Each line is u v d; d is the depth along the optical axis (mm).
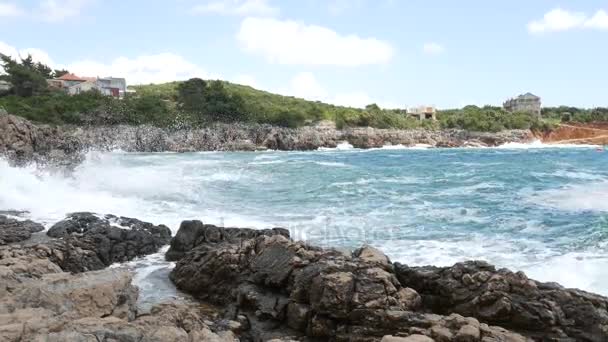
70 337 5934
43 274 9094
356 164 41062
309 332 8914
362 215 17875
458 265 9531
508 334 7605
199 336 6770
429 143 102375
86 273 8344
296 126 96125
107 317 6934
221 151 76812
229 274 11164
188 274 11656
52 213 17656
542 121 124688
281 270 10164
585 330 8062
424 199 21234
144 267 13195
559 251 12812
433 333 7492
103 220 15758
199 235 13844
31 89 84875
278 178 28594
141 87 123438
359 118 105438
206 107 93188
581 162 44844
